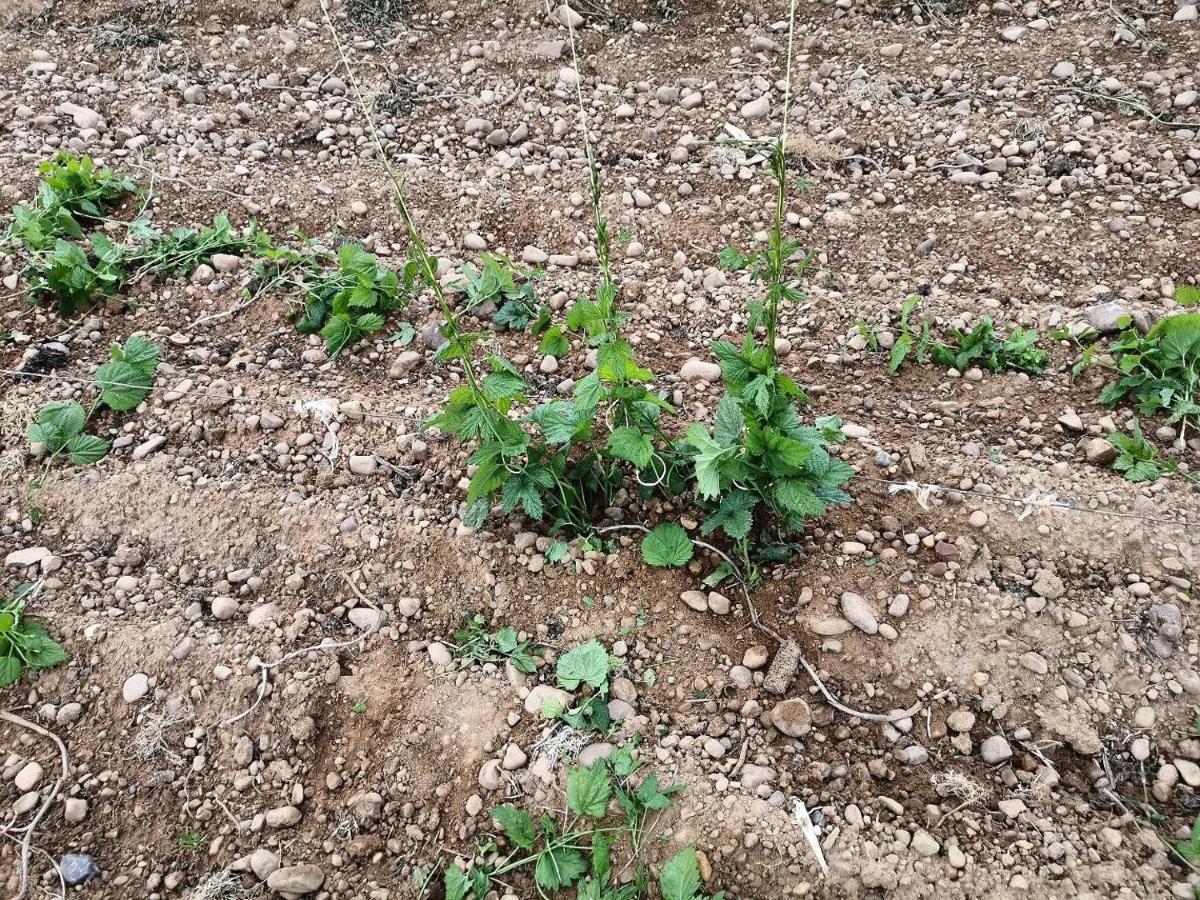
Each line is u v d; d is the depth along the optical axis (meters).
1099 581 2.45
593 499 2.72
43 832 2.19
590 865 2.07
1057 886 1.97
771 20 4.59
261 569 2.65
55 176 3.58
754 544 2.57
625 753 2.20
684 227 3.64
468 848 2.13
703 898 1.96
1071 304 3.21
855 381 3.07
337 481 2.83
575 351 3.19
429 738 2.29
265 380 3.13
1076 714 2.23
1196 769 2.12
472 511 2.63
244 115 4.16
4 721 2.35
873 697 2.29
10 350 3.23
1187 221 3.41
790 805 2.12
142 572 2.66
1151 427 2.80
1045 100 3.96
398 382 3.14
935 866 2.02
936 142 3.87
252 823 2.19
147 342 3.12
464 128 4.15
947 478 2.69
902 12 4.52
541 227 3.70
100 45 4.50
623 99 4.26
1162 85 3.93
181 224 3.67
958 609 2.41
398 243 3.64
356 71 4.42
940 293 3.31
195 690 2.38
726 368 2.34
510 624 2.49
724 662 2.38
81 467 2.89
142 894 2.10
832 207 3.68
